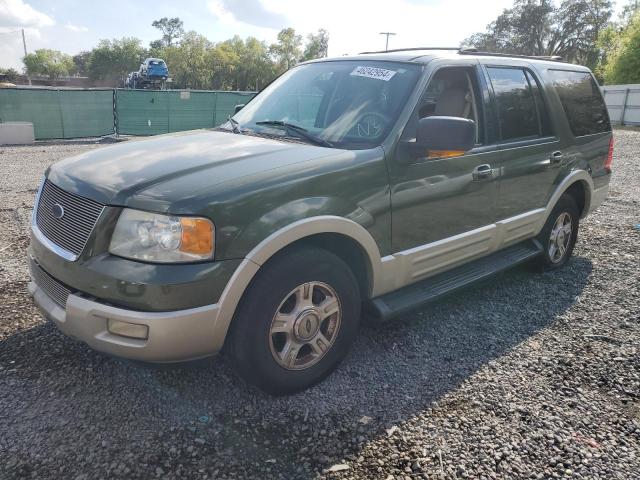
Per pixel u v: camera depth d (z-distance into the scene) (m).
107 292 2.49
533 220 4.53
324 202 2.87
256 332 2.71
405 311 3.40
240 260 2.57
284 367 2.90
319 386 3.11
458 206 3.70
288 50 90.75
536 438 2.71
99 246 2.56
